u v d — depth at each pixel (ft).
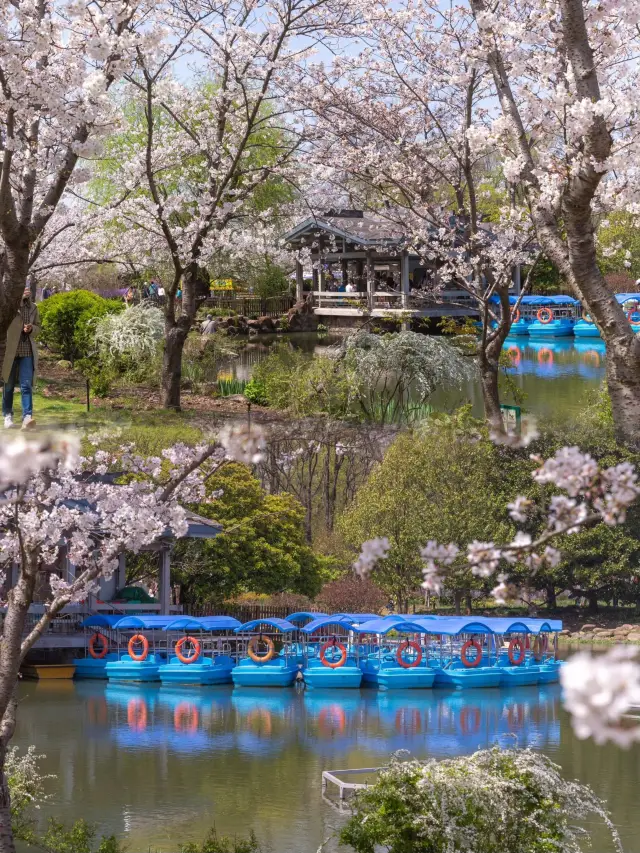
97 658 89.04
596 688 6.44
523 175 30.63
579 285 25.17
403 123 56.44
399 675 84.07
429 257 53.31
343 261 159.22
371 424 85.40
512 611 106.01
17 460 11.94
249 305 165.68
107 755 53.62
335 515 119.55
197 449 27.40
